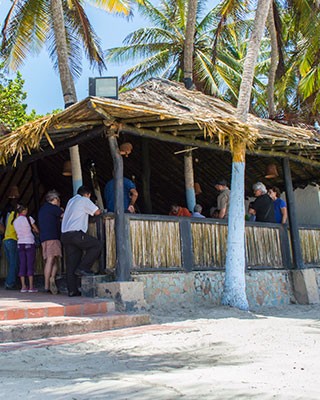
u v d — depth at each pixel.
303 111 22.91
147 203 11.76
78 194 9.17
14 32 16.30
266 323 7.86
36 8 15.96
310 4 18.61
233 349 5.64
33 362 5.05
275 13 18.30
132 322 7.49
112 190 9.64
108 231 9.04
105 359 5.16
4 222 12.52
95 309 7.76
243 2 16.08
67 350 5.64
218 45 24.11
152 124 9.09
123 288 8.32
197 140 10.20
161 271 9.34
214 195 15.05
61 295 9.07
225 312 8.95
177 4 23.61
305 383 3.98
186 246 9.84
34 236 10.80
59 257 10.12
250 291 10.81
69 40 17.45
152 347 5.77
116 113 8.41
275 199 12.21
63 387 3.99
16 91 23.42
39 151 10.45
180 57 24.78
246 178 14.37
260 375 4.28
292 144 11.40
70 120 8.52
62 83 14.14
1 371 4.66
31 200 15.21
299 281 11.73
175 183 14.48
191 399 3.55
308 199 14.76
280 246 11.79
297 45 22.41
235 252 9.78
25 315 7.00
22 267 9.93
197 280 9.86
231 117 9.91
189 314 8.77
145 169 11.86
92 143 12.55
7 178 14.28
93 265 9.21
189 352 5.50
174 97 11.20
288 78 24.30
